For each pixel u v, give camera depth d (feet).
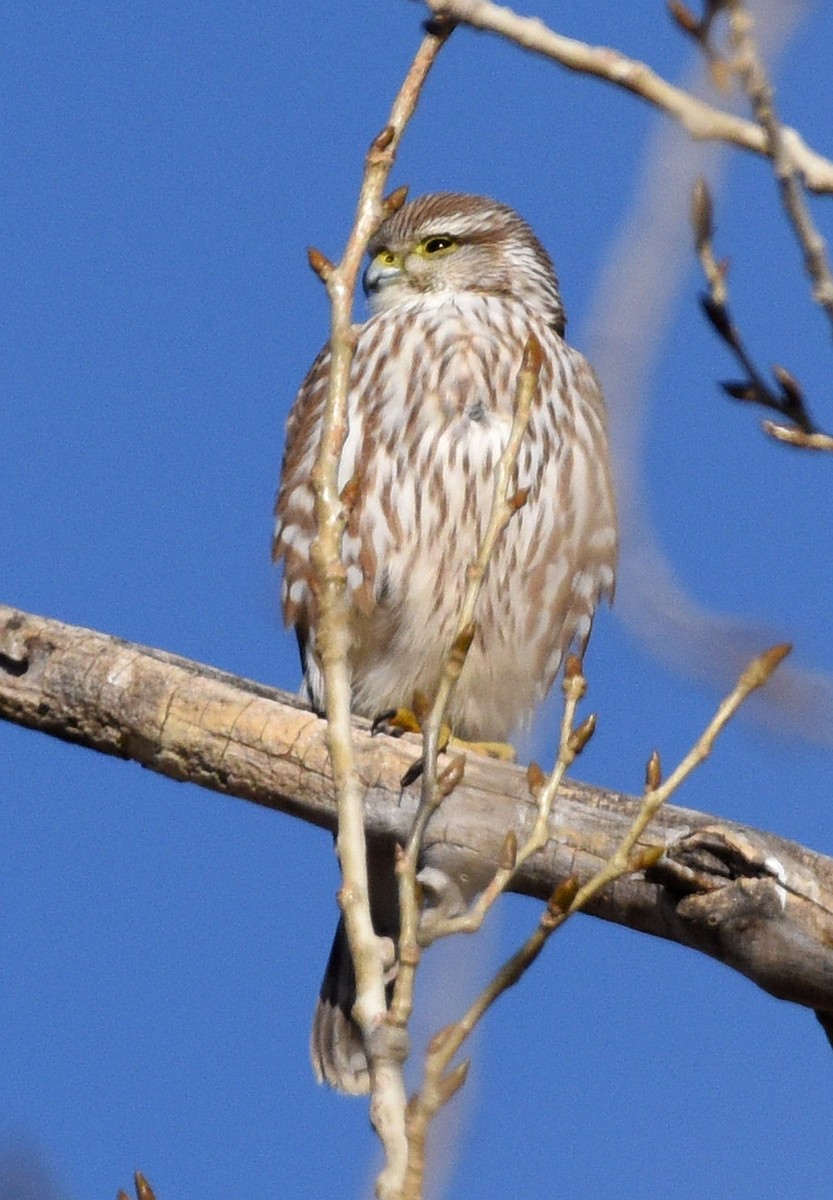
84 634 34.06
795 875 26.17
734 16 15.10
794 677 18.29
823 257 15.11
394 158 21.83
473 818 28.58
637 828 18.61
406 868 18.30
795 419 16.99
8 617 34.22
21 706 34.04
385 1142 16.12
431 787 19.11
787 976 26.45
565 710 19.79
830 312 15.12
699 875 26.48
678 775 18.75
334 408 20.81
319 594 20.06
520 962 18.04
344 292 21.16
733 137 16.19
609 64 16.79
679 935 27.35
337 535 20.27
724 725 18.52
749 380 17.07
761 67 15.03
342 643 19.79
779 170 15.08
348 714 19.36
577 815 27.96
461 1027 16.62
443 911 25.17
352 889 18.21
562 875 27.89
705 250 16.87
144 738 33.01
